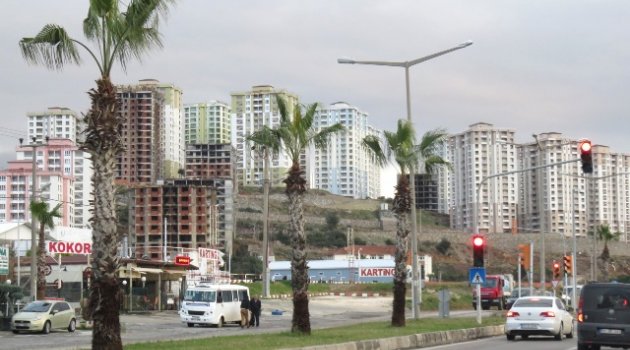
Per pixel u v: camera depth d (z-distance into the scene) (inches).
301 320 1251.8
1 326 1729.8
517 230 5526.6
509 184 5935.0
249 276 4515.3
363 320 2117.4
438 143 1631.4
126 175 6702.8
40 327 1614.2
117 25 792.3
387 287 4362.7
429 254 6363.2
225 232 6235.2
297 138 1301.7
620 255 5900.6
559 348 1123.3
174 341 1058.7
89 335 1565.0
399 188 1529.3
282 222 7342.5
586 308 1045.8
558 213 5423.2
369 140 1588.3
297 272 1258.6
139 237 5447.8
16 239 3006.9
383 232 7416.3
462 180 6318.9
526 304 1348.4
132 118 6756.9
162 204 5477.4
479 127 6058.1
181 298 2583.7
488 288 3061.0
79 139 793.6
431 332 1289.4
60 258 2394.2
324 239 6998.0
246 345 979.3
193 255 3191.4
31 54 793.6
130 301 2319.1
